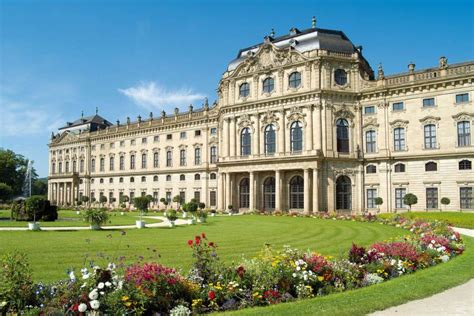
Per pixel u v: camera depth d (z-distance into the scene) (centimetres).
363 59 7606
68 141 12862
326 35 7400
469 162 6016
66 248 2597
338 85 7094
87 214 3962
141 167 10656
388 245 2116
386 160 6719
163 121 10150
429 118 6391
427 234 2814
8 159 12938
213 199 9044
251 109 7762
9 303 1141
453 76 6162
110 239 3122
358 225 4650
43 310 1101
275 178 7425
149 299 1213
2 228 3925
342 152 6994
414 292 1483
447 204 6000
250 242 3011
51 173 13512
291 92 7294
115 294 1184
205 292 1359
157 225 4591
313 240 3200
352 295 1437
